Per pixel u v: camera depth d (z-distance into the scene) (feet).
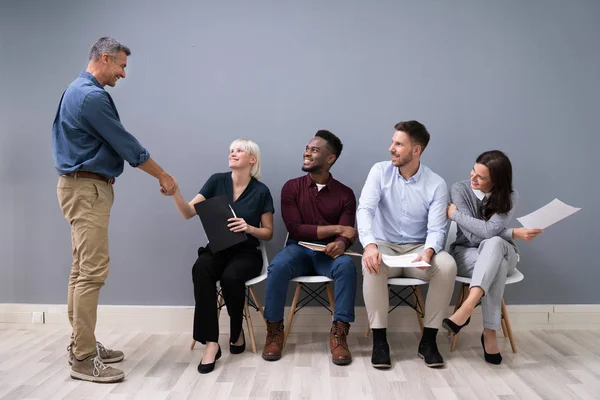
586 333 10.15
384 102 10.28
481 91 10.28
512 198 8.87
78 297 7.83
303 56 10.25
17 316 10.40
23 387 7.57
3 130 10.30
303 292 10.37
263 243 10.13
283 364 8.53
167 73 10.27
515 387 7.57
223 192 9.56
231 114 10.32
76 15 10.21
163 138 10.33
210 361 8.27
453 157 10.33
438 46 10.24
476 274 8.37
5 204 10.37
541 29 10.24
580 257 10.43
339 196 9.66
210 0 10.21
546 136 10.32
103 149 7.84
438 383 7.73
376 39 10.23
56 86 10.26
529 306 10.40
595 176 10.37
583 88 10.30
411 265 8.31
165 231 10.40
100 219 7.90
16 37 10.23
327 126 10.31
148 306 10.37
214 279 8.66
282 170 10.37
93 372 7.79
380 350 8.40
